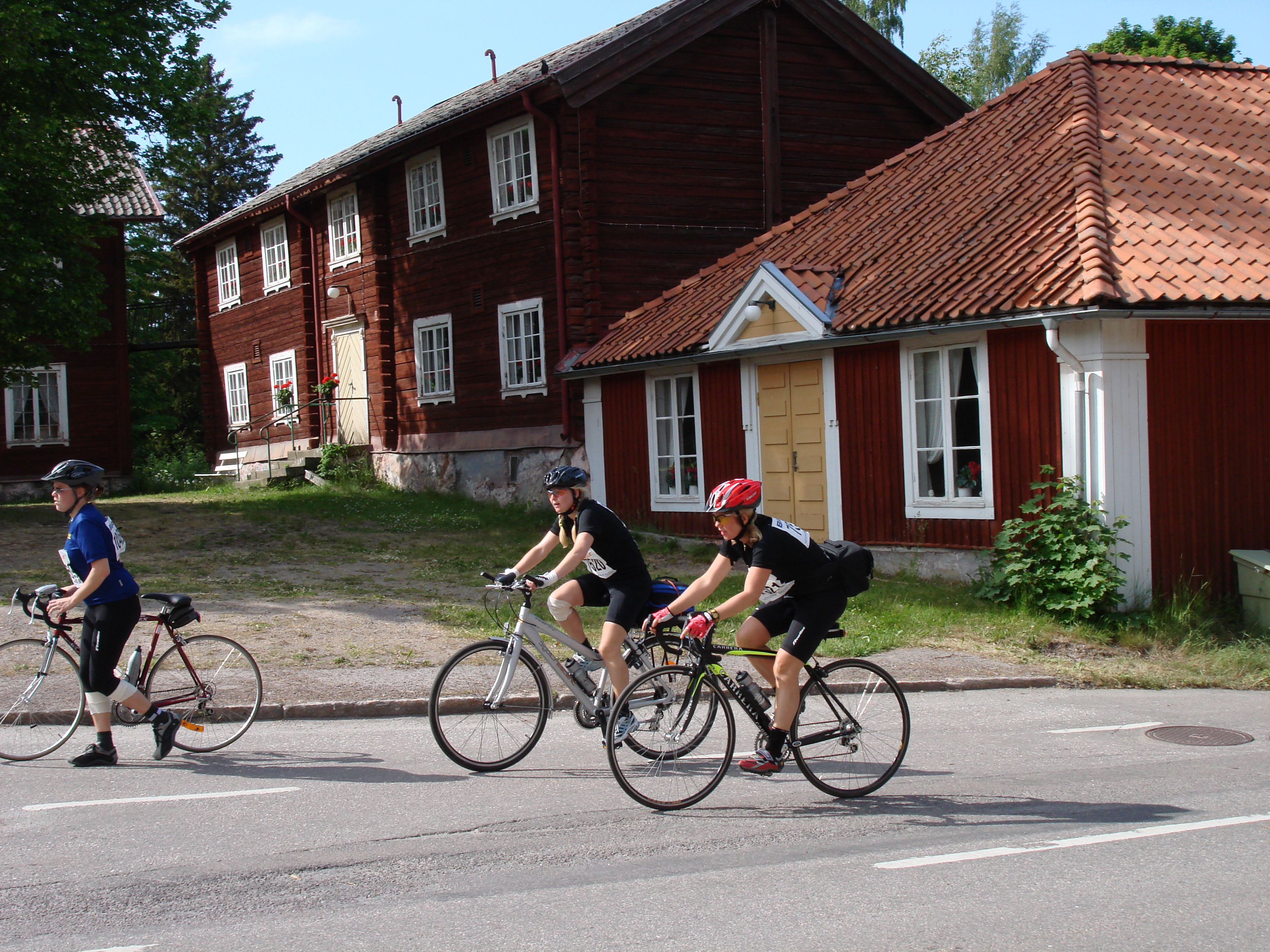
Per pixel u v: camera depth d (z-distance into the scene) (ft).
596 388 61.98
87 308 66.90
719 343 51.55
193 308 164.14
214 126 172.04
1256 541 40.09
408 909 15.26
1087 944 13.98
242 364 101.40
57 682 25.81
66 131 64.64
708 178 67.87
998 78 144.77
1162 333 38.63
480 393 72.13
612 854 17.56
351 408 85.56
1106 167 44.27
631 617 22.62
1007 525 39.24
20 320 64.90
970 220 46.57
